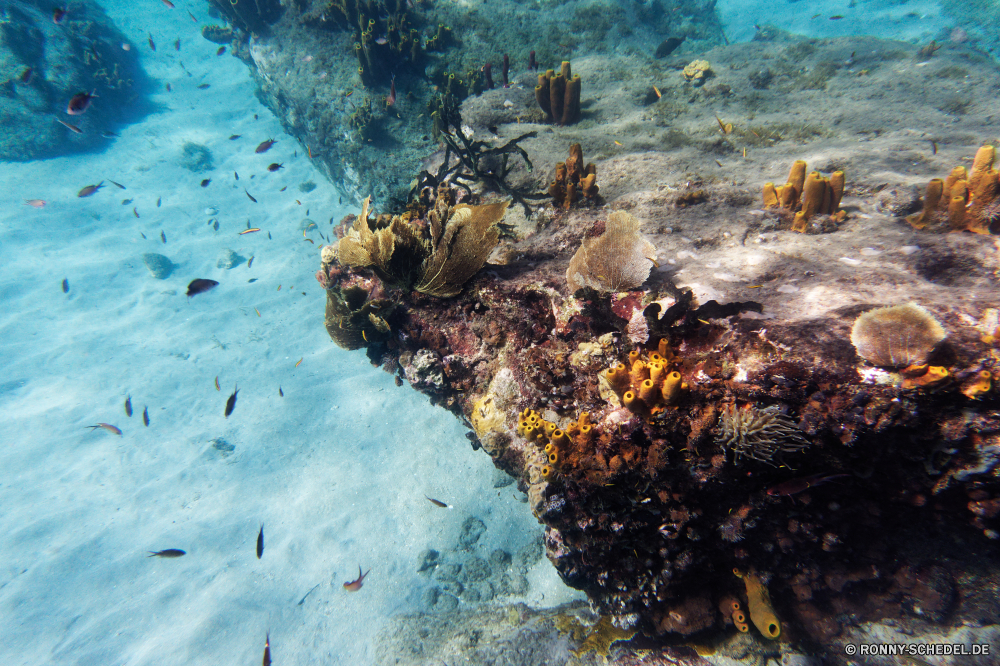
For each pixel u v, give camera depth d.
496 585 1.98
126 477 2.58
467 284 1.42
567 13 4.15
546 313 1.31
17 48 4.75
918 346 0.82
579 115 2.85
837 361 0.88
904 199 1.56
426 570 2.06
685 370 0.98
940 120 2.33
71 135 4.86
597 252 1.17
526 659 1.43
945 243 1.28
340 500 2.35
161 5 6.96
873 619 1.19
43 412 2.99
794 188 1.52
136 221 4.38
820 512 1.00
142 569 2.15
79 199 4.49
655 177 1.92
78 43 5.12
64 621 2.00
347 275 1.99
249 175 4.76
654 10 5.00
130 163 4.86
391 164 3.22
